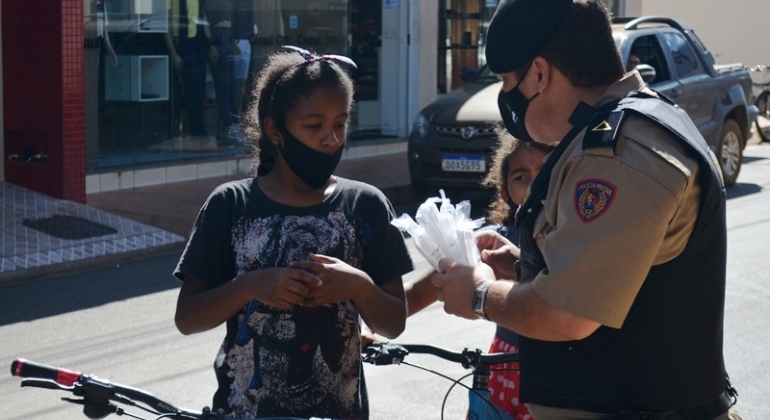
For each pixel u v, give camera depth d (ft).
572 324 6.77
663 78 35.40
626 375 7.03
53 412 15.88
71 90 30.14
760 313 21.44
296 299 7.73
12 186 30.78
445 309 7.79
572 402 7.21
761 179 41.81
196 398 16.46
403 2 44.47
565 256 6.75
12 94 30.71
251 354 8.27
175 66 35.91
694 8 81.56
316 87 8.15
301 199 8.47
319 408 8.28
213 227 8.39
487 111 31.58
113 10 33.76
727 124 38.88
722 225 7.12
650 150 6.72
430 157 31.81
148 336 19.84
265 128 8.42
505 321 7.26
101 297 22.84
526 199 7.43
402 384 17.19
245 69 38.40
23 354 18.66
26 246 25.93
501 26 7.48
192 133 36.73
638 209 6.61
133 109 34.71
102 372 17.62
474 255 7.86
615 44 7.41
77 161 30.48
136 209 30.50
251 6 38.42
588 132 6.91
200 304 8.05
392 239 8.62
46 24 29.89
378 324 8.21
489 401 9.18
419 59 44.75
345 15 42.73
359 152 42.75
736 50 81.46
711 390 7.20
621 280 6.63
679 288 6.94
